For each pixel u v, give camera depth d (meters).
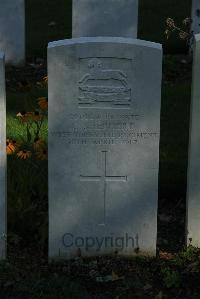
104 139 2.64
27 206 2.91
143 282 2.61
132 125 2.63
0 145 2.62
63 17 6.32
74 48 2.55
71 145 2.64
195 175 2.72
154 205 2.70
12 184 2.93
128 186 2.69
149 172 2.67
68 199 2.69
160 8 6.45
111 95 2.60
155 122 2.63
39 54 5.36
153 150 2.65
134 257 2.75
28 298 2.50
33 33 5.86
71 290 2.52
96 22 4.93
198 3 5.01
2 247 2.71
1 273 2.62
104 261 2.72
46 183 3.03
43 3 6.68
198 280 2.60
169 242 2.90
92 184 2.68
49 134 2.63
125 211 2.71
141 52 2.57
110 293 2.56
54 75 2.58
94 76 2.58
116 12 4.91
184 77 4.80
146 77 2.59
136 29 4.95
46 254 2.79
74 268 2.68
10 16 5.05
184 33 3.83
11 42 5.08
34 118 2.97
